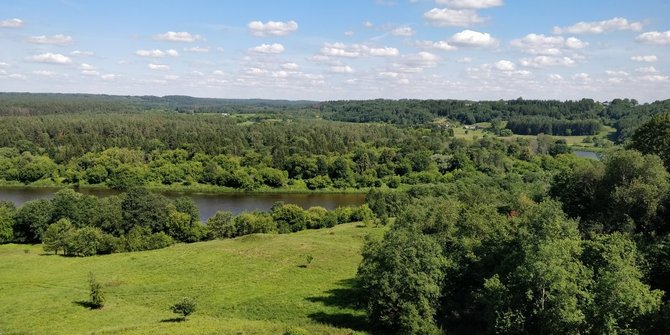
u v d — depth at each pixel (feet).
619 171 210.38
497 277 147.02
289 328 173.06
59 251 328.90
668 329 125.90
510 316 140.15
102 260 296.10
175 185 622.54
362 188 637.71
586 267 144.05
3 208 376.89
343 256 291.38
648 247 162.50
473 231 195.21
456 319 177.27
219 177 629.92
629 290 126.52
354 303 213.87
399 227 208.13
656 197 193.98
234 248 312.50
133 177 609.01
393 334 178.19
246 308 210.79
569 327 131.75
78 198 392.88
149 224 375.86
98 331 178.19
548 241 142.72
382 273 176.35
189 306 196.85
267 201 559.79
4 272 269.03
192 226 384.47
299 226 405.59
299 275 257.14
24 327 187.01
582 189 229.66
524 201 249.75
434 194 468.34
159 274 262.47
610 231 195.62
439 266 175.83
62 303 215.51
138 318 197.16
